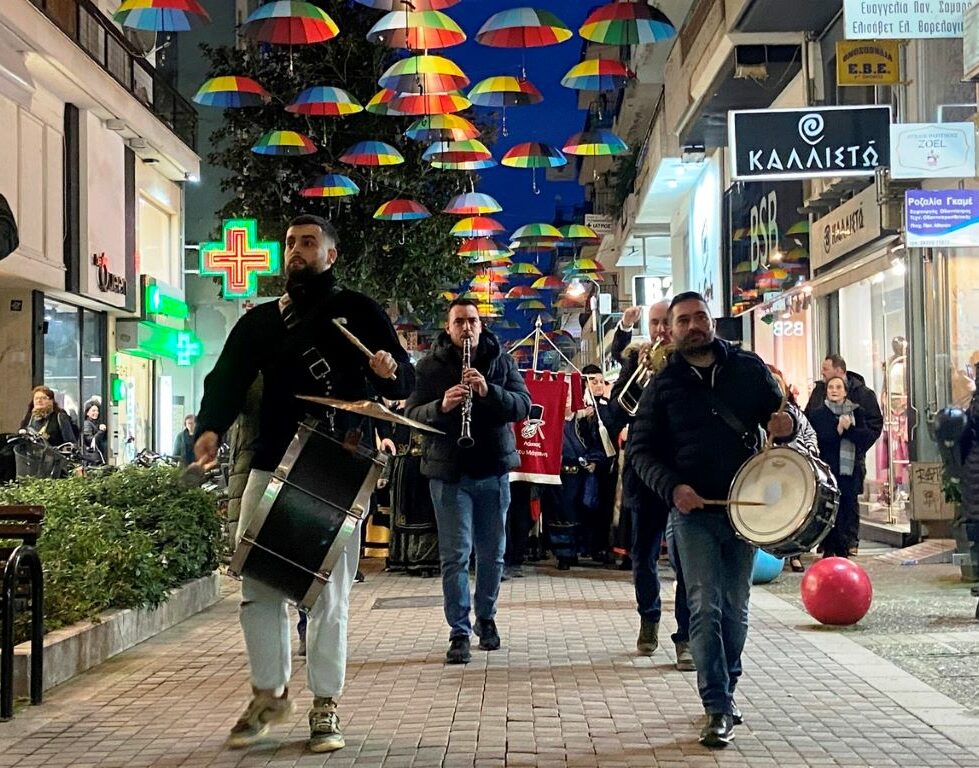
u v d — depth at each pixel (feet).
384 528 46.06
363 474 17.88
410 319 92.84
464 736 18.56
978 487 33.22
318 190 66.08
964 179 43.88
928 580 37.09
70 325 71.41
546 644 26.71
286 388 18.26
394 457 41.24
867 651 25.45
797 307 63.16
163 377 95.04
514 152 61.57
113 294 73.15
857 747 17.74
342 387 18.28
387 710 20.44
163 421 94.79
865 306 55.11
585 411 42.19
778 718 19.60
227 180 84.89
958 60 46.47
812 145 47.98
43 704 21.56
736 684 20.43
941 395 45.65
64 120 67.05
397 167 81.51
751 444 19.06
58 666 23.21
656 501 24.68
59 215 65.51
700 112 72.49
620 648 26.16
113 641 26.32
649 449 19.38
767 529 17.89
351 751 17.80
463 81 47.78
